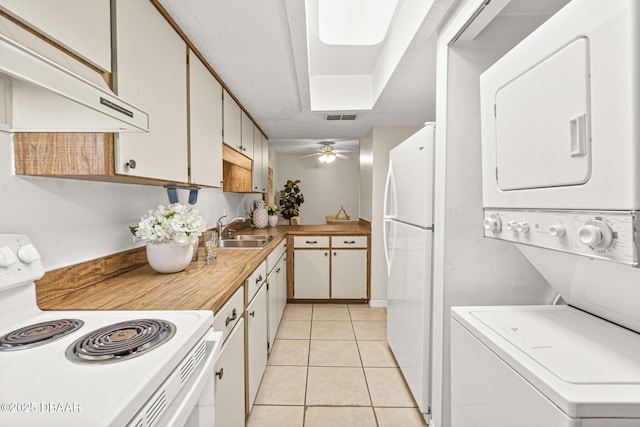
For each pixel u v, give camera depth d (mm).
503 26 1469
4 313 859
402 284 2092
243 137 2717
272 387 2023
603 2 625
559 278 1103
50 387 583
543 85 797
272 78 2074
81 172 993
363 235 3631
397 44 1891
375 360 2367
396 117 3057
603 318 1054
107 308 1019
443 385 1539
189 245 1530
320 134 3912
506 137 958
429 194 1665
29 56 551
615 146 611
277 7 1346
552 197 774
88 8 911
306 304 3688
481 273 1522
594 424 631
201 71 1736
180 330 843
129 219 1571
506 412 831
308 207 6844
